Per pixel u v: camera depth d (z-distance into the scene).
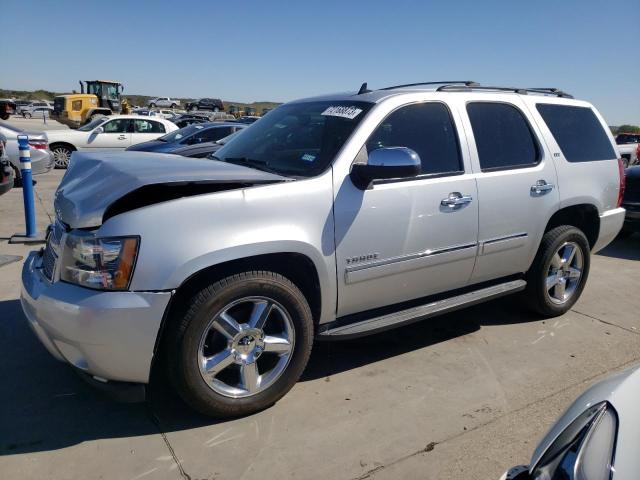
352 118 3.56
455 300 3.97
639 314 5.02
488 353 4.09
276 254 3.09
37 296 2.87
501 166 4.08
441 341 4.28
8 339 4.03
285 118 4.08
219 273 2.95
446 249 3.75
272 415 3.19
